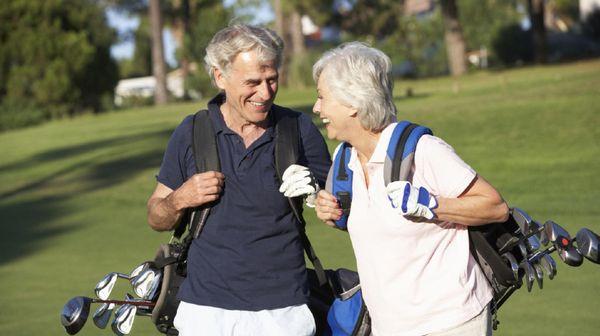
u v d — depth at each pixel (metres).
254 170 4.22
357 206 3.96
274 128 4.32
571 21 70.38
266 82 4.14
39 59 42.78
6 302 9.29
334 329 4.33
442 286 3.83
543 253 4.10
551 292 8.23
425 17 62.03
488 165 16.33
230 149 4.25
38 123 41.91
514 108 21.02
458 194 3.77
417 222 3.80
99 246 12.71
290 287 4.24
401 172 3.79
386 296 3.91
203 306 4.20
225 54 4.12
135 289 4.40
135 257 11.71
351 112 3.87
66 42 43.06
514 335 6.97
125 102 52.00
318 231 12.17
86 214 15.82
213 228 4.21
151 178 19.14
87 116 41.91
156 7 51.06
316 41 64.88
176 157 4.36
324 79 3.88
